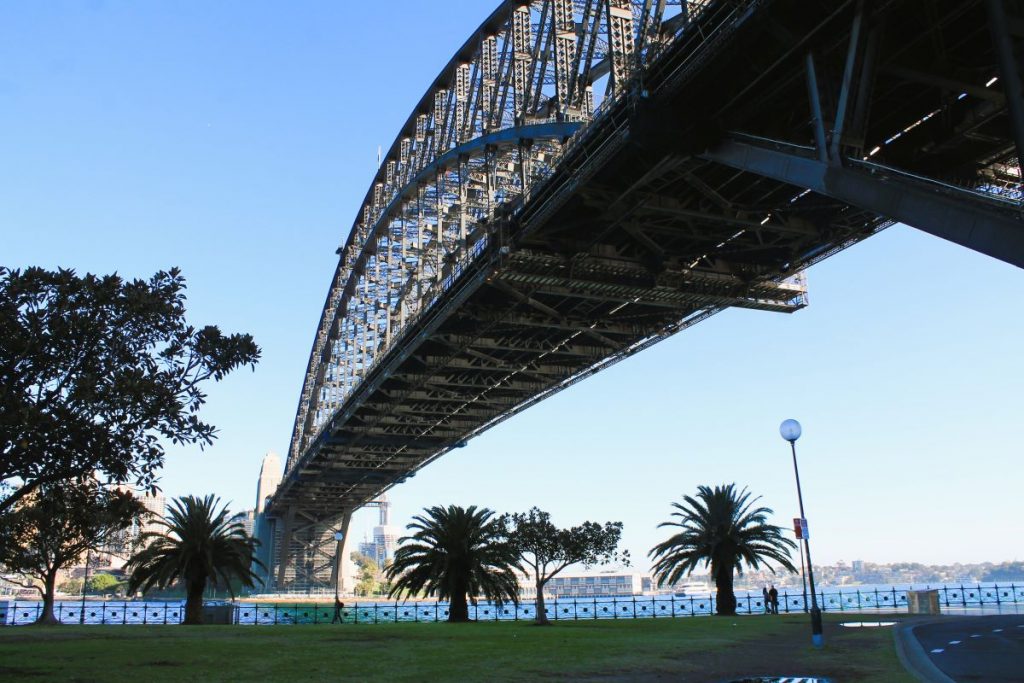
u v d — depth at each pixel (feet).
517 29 158.71
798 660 66.64
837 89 78.95
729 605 163.63
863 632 95.96
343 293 317.83
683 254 139.64
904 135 95.66
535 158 147.84
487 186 164.86
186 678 55.83
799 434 82.64
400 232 256.11
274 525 450.71
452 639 95.91
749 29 80.43
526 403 238.68
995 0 51.19
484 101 173.17
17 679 54.19
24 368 56.44
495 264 137.49
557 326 167.32
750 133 94.48
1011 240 54.08
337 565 426.51
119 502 63.21
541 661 67.62
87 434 56.29
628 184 112.27
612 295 144.36
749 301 148.15
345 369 308.19
